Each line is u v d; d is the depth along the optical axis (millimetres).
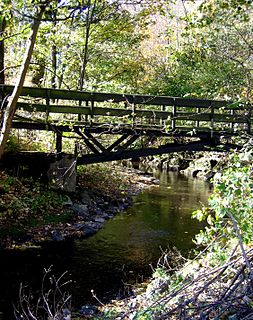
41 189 10266
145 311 3242
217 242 4383
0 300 5570
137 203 12500
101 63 17297
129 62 18203
